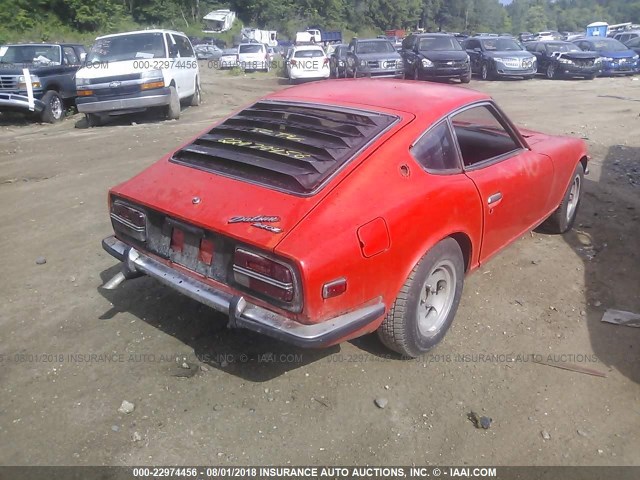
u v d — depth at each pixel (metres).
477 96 3.95
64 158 8.64
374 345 3.63
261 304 2.86
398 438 2.90
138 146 9.39
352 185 2.98
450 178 3.46
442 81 19.45
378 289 2.98
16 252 5.00
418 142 3.33
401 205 3.04
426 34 20.02
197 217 3.03
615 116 11.92
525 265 4.73
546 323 3.89
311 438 2.88
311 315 2.72
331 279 2.73
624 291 4.30
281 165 3.14
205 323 3.85
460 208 3.45
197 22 62.28
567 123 11.09
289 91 4.16
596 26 48.19
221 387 3.23
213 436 2.88
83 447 2.80
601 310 4.05
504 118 4.17
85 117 12.57
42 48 13.26
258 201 2.98
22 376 3.30
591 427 2.98
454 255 3.50
